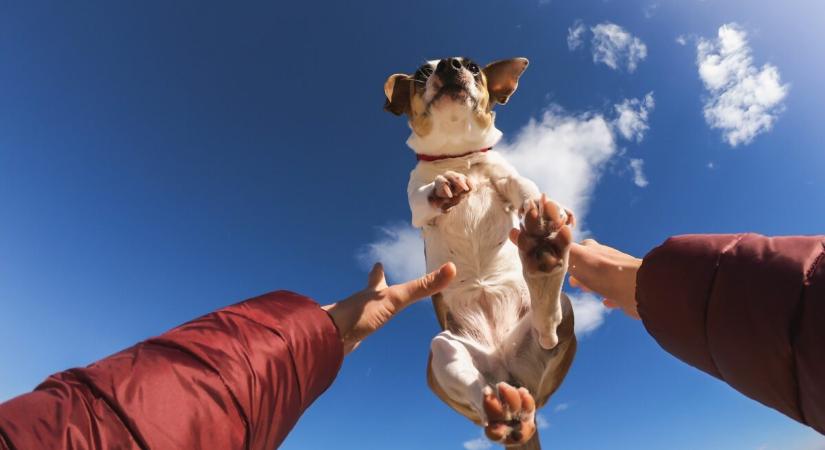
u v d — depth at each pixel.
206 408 0.23
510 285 0.55
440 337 0.51
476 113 0.59
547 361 0.48
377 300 0.39
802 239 0.27
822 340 0.23
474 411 0.47
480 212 0.56
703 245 0.30
